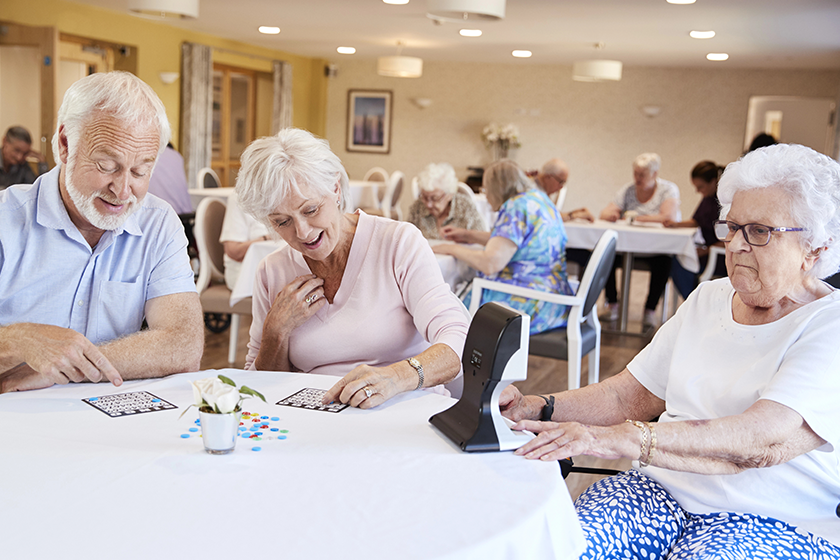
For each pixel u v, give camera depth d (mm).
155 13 5469
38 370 1364
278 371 1694
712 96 10266
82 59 7863
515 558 925
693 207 10539
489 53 9805
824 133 10008
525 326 1197
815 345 1246
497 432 1204
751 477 1308
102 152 1455
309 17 7426
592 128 10797
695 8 5930
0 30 6621
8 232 1581
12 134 5848
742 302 1415
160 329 1616
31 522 894
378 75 11578
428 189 4375
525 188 3449
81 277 1639
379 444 1202
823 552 1225
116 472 1046
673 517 1379
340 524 919
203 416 1114
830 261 1301
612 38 7805
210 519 918
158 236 1700
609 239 3068
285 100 10828
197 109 9078
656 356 1551
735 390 1342
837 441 1244
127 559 819
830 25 6438
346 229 1775
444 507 979
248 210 1613
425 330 1719
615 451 1207
